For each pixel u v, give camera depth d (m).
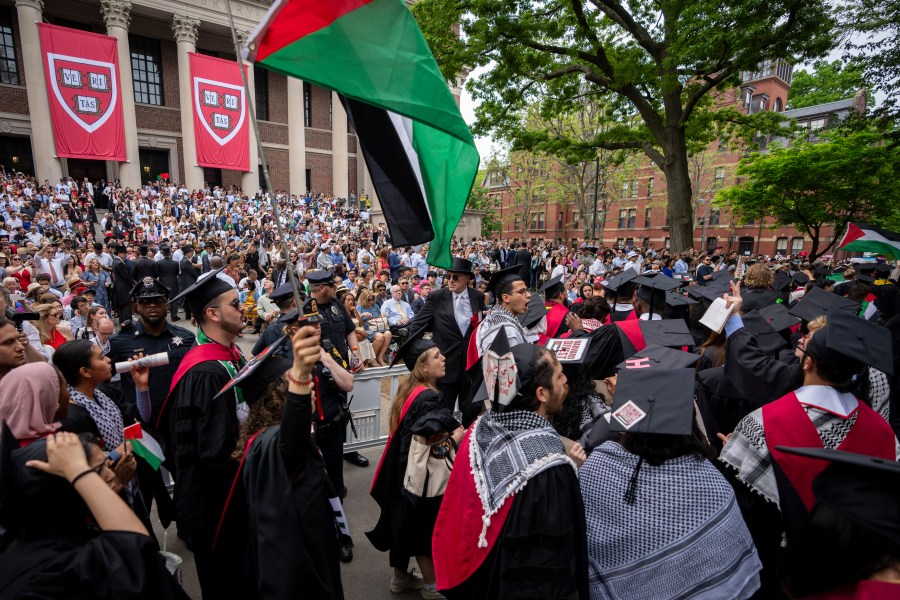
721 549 1.68
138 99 28.97
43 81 22.69
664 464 1.78
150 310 3.58
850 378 2.13
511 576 1.61
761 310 4.25
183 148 28.14
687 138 17.34
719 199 27.72
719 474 1.81
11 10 25.33
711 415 2.87
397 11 2.28
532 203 45.97
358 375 5.09
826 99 46.00
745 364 2.60
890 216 22.38
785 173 22.44
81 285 8.27
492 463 1.83
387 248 16.17
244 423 2.28
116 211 21.19
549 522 1.62
